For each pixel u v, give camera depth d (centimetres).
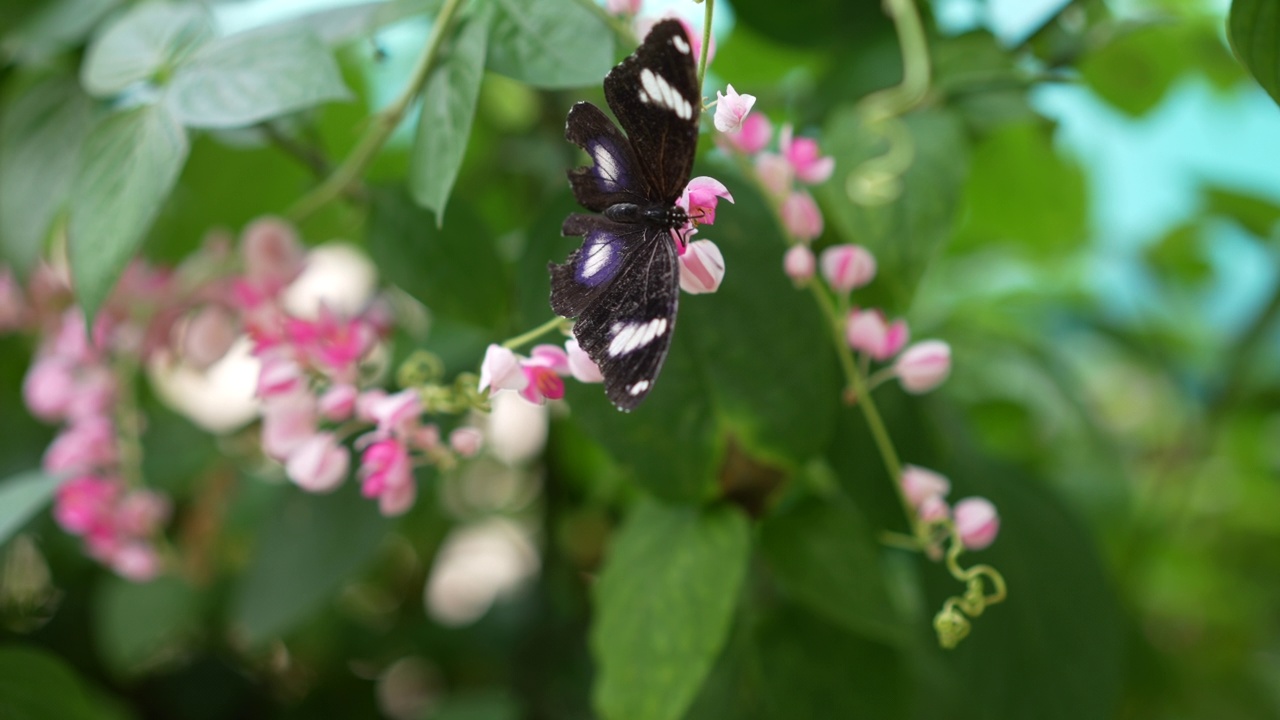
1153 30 62
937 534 46
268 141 51
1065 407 64
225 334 51
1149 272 84
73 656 62
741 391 46
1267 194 67
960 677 49
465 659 63
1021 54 52
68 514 51
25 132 50
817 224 45
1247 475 88
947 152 48
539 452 65
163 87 44
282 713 62
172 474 59
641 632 45
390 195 49
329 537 52
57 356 52
